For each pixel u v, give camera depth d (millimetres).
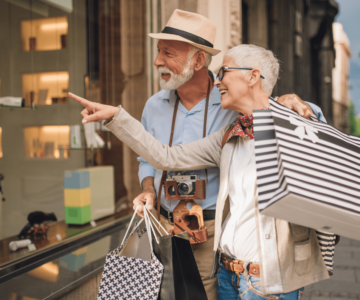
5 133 3420
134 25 4984
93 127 4375
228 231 1526
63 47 3986
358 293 3201
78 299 2619
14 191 3490
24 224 3531
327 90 28875
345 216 1034
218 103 1912
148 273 1421
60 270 2830
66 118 4031
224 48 6426
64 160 4035
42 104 3740
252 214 1461
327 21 23609
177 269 1474
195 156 1692
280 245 1352
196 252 1894
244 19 9492
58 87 3939
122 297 1437
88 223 4102
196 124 1925
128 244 1541
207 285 1889
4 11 3312
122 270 1450
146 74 5129
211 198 1880
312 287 3377
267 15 11555
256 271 1423
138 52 5051
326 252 1483
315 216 1063
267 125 1242
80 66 4230
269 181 1142
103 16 4566
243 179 1506
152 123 2029
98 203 4328
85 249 3420
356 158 1195
